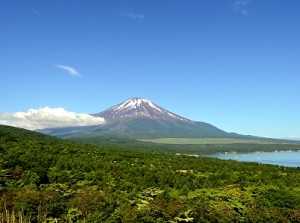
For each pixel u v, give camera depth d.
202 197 46.41
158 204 40.41
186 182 56.34
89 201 39.06
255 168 86.12
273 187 52.38
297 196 48.09
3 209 34.00
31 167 53.19
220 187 55.31
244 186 55.69
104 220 36.88
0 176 46.84
